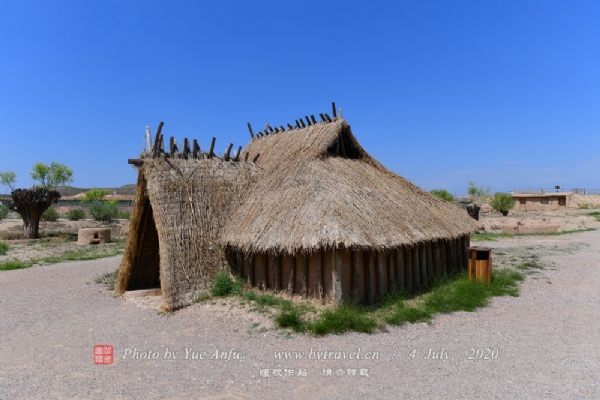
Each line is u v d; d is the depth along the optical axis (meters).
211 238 11.57
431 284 12.15
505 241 25.03
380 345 7.72
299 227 9.91
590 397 5.79
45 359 7.22
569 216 46.34
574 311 9.96
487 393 5.91
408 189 14.08
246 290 11.08
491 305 10.40
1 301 11.30
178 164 12.13
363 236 9.26
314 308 9.58
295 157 13.15
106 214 38.19
